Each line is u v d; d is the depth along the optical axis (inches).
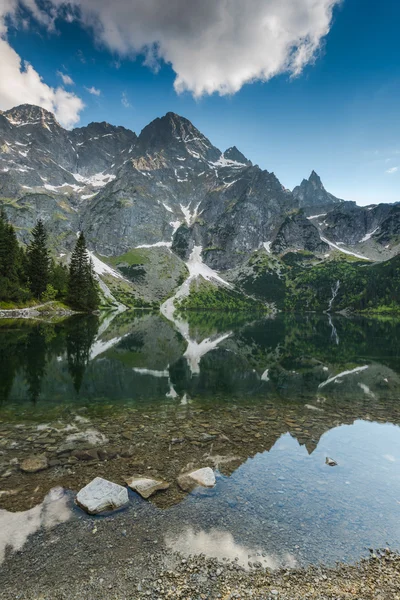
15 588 288.8
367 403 932.0
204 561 330.0
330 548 355.6
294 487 471.8
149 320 5059.1
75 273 4724.4
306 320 6619.1
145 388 1047.6
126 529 369.4
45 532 357.1
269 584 307.0
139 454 559.2
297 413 828.6
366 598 296.5
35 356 1469.0
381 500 446.9
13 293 3580.2
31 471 486.0
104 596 286.2
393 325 5310.0
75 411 786.8
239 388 1101.1
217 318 6806.1
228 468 521.3
